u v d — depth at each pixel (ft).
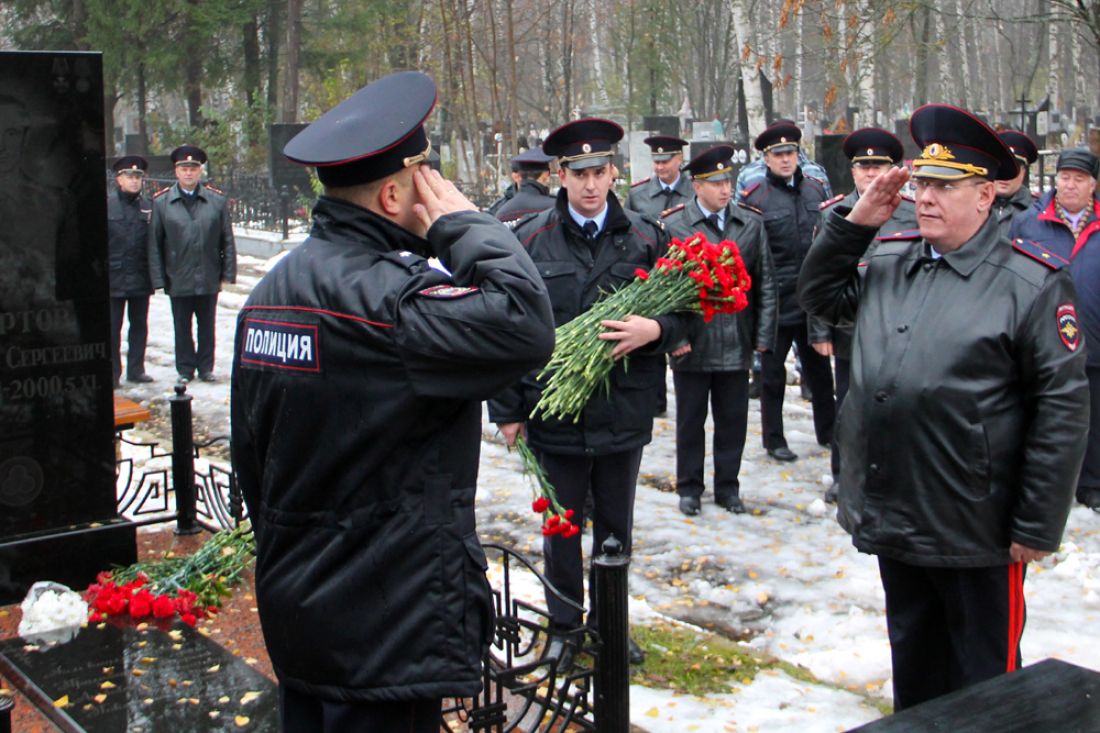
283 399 8.63
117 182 36.83
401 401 8.36
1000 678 8.04
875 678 16.37
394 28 92.63
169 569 17.87
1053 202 24.21
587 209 16.55
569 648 13.25
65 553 17.93
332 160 8.55
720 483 24.17
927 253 12.71
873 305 12.91
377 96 8.97
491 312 8.28
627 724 12.55
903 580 12.96
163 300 57.16
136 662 15.34
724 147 23.53
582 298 16.66
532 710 14.66
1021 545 11.98
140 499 24.08
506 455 28.68
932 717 7.48
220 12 100.27
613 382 16.11
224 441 29.91
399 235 8.94
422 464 8.52
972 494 12.07
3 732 8.71
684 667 16.31
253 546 18.07
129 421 20.89
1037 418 11.88
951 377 12.04
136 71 104.63
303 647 8.67
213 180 90.89
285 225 67.36
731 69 117.39
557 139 16.60
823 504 24.23
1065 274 12.03
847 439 12.96
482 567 8.75
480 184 74.59
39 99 16.98
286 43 106.22
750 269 23.67
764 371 27.40
